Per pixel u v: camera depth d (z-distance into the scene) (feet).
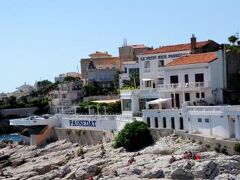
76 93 587.27
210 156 214.48
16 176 257.55
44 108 593.42
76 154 285.43
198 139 235.20
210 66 276.21
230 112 228.63
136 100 305.12
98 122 310.86
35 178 242.99
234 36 345.92
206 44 318.45
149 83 327.47
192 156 214.69
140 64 334.24
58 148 319.88
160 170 206.49
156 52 326.03
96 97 482.28
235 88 288.10
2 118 571.69
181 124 256.93
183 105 255.09
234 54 292.61
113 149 266.98
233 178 192.85
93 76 647.15
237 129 225.97
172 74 292.40
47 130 342.23
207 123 241.14
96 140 306.35
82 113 399.85
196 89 276.82
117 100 406.21
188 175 199.82
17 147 350.43
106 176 219.82
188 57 295.07
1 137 500.74
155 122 269.85
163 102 285.84
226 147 220.23
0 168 298.97
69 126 334.24
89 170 232.94
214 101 277.03
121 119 292.61
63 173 244.22
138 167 216.95
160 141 250.16
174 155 225.76
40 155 319.06
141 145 259.39
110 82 634.02
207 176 198.59
